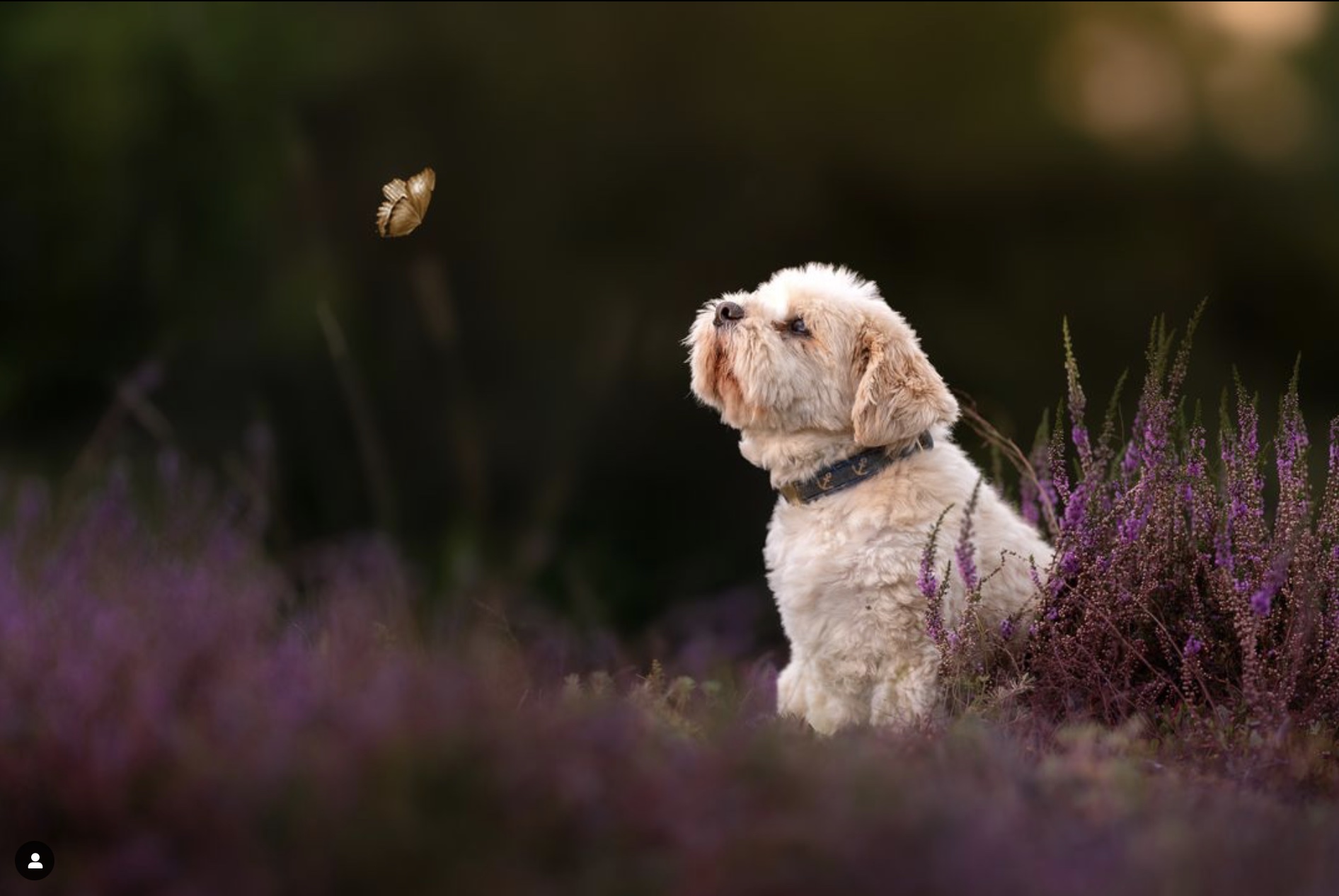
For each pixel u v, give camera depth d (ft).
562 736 15.42
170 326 59.00
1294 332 69.00
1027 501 25.91
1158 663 21.98
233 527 26.50
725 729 17.63
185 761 14.35
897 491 22.93
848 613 22.49
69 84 60.08
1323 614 21.33
